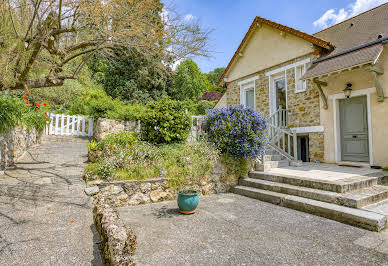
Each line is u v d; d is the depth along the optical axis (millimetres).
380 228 3381
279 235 3281
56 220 3564
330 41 8344
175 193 5293
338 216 3807
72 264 2545
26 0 4031
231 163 6129
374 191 4547
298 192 4762
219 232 3395
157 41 5145
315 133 8000
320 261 2580
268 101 9836
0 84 4574
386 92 6336
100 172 4871
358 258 2639
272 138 8188
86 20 4609
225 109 6625
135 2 4695
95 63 15047
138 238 3172
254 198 5359
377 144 6527
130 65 18766
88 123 11523
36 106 9094
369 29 7512
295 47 8742
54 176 5516
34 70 5062
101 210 3375
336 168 6648
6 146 6047
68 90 13883
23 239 2977
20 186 4793
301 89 8570
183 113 6668
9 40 4062
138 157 5367
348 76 7180
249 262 2570
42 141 9461
